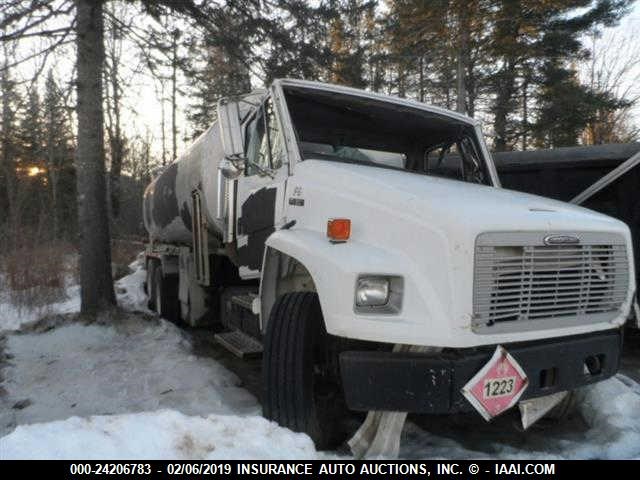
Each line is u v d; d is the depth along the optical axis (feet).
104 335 23.89
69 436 9.05
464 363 9.62
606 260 11.46
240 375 18.88
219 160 19.44
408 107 16.60
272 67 30.14
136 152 79.41
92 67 25.82
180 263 26.66
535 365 10.34
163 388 16.74
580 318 10.98
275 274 13.29
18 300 30.35
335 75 32.86
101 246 26.37
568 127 77.82
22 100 27.09
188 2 26.43
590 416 13.47
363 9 37.63
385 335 9.83
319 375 11.70
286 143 14.16
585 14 73.20
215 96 31.89
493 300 9.89
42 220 43.09
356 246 10.84
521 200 12.19
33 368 19.47
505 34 71.26
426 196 10.83
